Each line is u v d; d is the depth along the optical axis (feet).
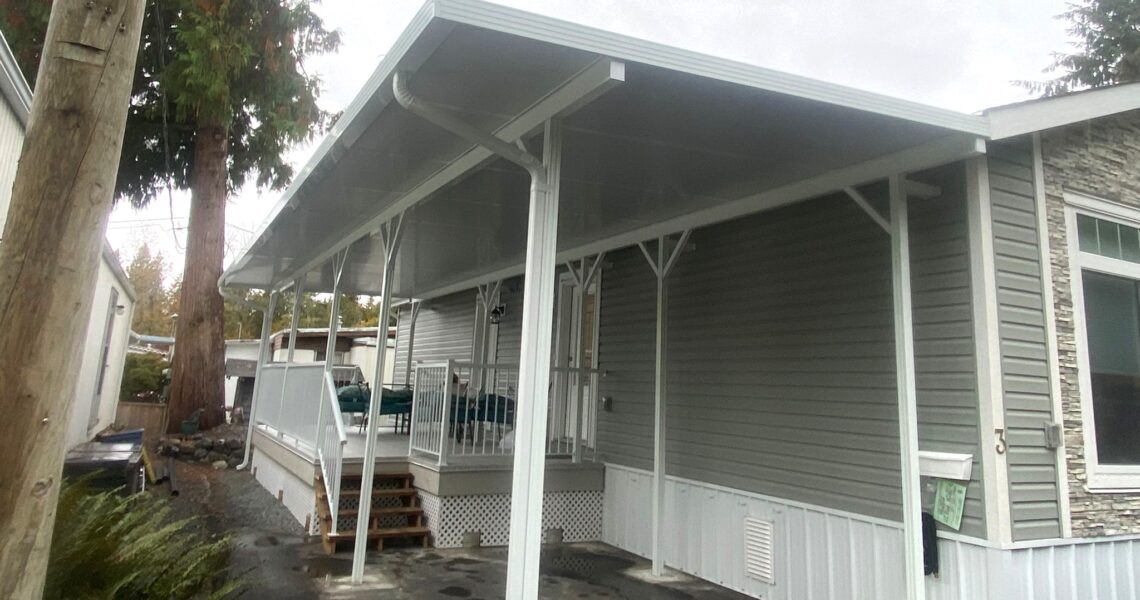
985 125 12.16
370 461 17.87
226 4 45.44
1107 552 13.80
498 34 8.64
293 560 19.49
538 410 10.37
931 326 13.76
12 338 7.16
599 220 18.78
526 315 10.50
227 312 119.65
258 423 36.68
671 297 21.03
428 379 23.81
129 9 8.05
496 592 16.81
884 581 14.17
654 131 12.01
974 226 13.17
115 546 11.97
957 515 12.89
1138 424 14.87
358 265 28.84
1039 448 13.12
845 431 15.38
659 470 19.08
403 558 19.81
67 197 7.45
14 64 15.60
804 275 16.80
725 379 18.80
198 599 12.90
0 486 7.04
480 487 21.45
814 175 14.43
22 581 7.15
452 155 13.57
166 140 48.08
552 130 10.82
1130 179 15.87
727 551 18.04
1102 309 14.78
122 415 52.60
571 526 22.61
